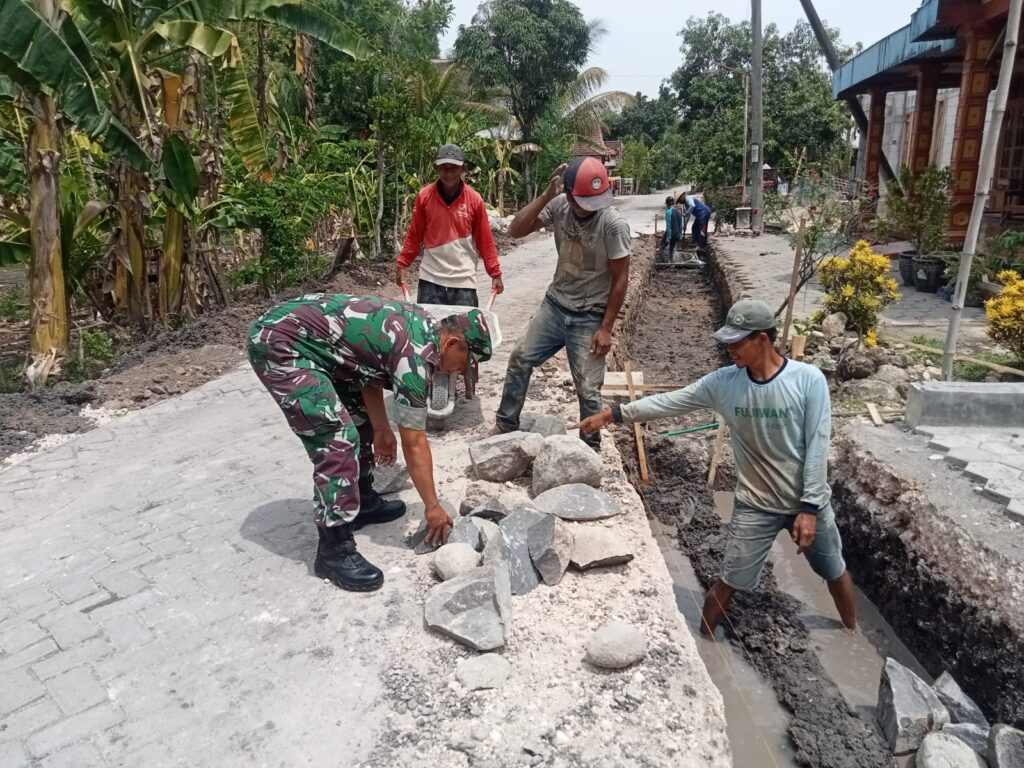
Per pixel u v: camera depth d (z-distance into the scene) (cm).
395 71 1520
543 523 354
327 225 1577
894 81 1499
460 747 252
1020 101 1265
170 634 320
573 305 458
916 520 435
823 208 933
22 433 627
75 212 953
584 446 427
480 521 377
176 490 474
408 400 333
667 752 253
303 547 386
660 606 332
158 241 1082
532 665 293
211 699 281
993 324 629
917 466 481
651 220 2752
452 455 490
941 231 1018
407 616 324
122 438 604
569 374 688
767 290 1105
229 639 314
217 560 378
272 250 1116
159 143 866
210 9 873
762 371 360
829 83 2603
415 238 591
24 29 652
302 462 511
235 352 845
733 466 596
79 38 713
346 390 376
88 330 960
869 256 695
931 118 1350
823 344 749
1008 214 1198
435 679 286
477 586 316
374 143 1570
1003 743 295
